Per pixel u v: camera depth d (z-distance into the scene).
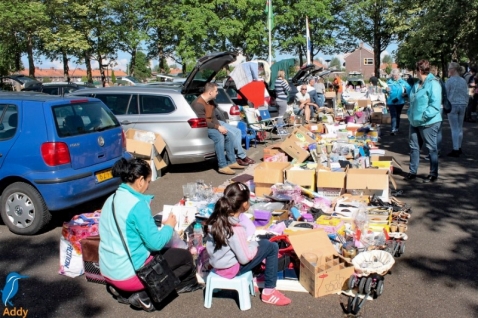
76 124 5.86
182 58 27.59
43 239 5.59
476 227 5.65
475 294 4.07
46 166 5.47
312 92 16.08
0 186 5.82
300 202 5.88
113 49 31.98
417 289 4.16
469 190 7.17
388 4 36.34
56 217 6.34
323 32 33.00
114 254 3.74
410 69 39.84
